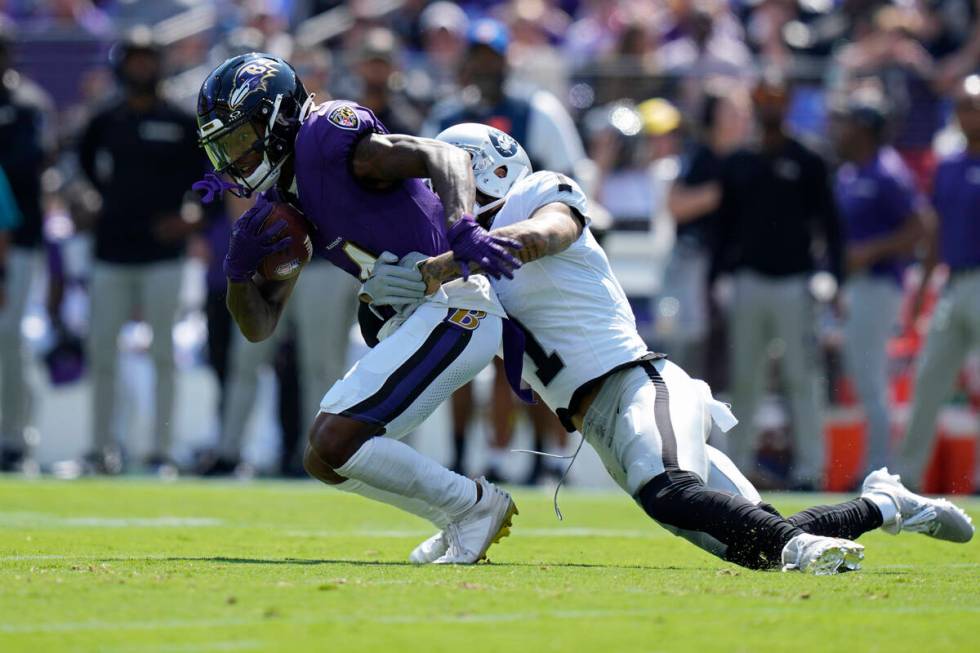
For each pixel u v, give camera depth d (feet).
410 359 51.72
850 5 144.77
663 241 123.44
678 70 132.57
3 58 115.44
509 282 54.19
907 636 36.14
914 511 54.60
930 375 106.11
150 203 111.96
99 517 79.10
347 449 51.31
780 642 35.24
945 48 144.87
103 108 112.88
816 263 110.73
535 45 148.87
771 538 49.24
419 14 152.66
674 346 116.78
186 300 130.21
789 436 119.85
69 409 125.18
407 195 52.42
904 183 112.78
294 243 52.90
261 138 51.96
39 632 35.60
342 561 54.19
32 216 115.55
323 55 132.98
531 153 102.01
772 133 109.40
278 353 118.21
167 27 148.15
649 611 39.47
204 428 126.41
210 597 41.01
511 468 116.57
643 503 51.16
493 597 41.65
